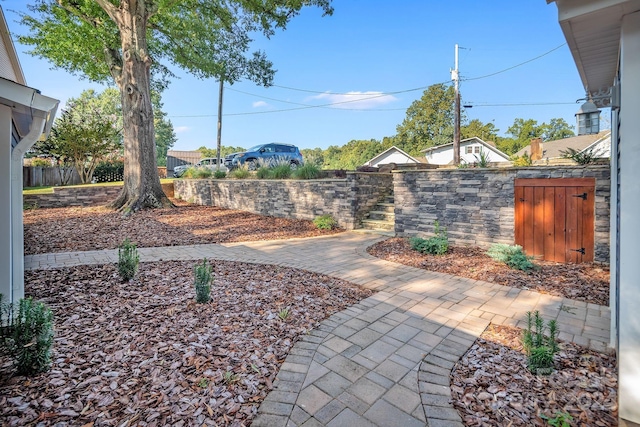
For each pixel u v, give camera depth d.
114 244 6.89
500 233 6.07
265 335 2.92
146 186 10.88
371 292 4.14
